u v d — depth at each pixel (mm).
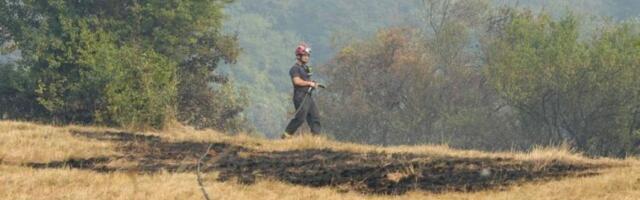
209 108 52969
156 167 16031
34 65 45625
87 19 45938
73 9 46812
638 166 15250
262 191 13977
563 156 16719
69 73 41281
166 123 28812
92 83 36188
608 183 13375
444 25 83250
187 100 52125
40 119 40562
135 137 19844
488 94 77312
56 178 14453
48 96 41500
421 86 78250
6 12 47375
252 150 18156
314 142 18750
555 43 57188
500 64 58031
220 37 54125
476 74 78812
